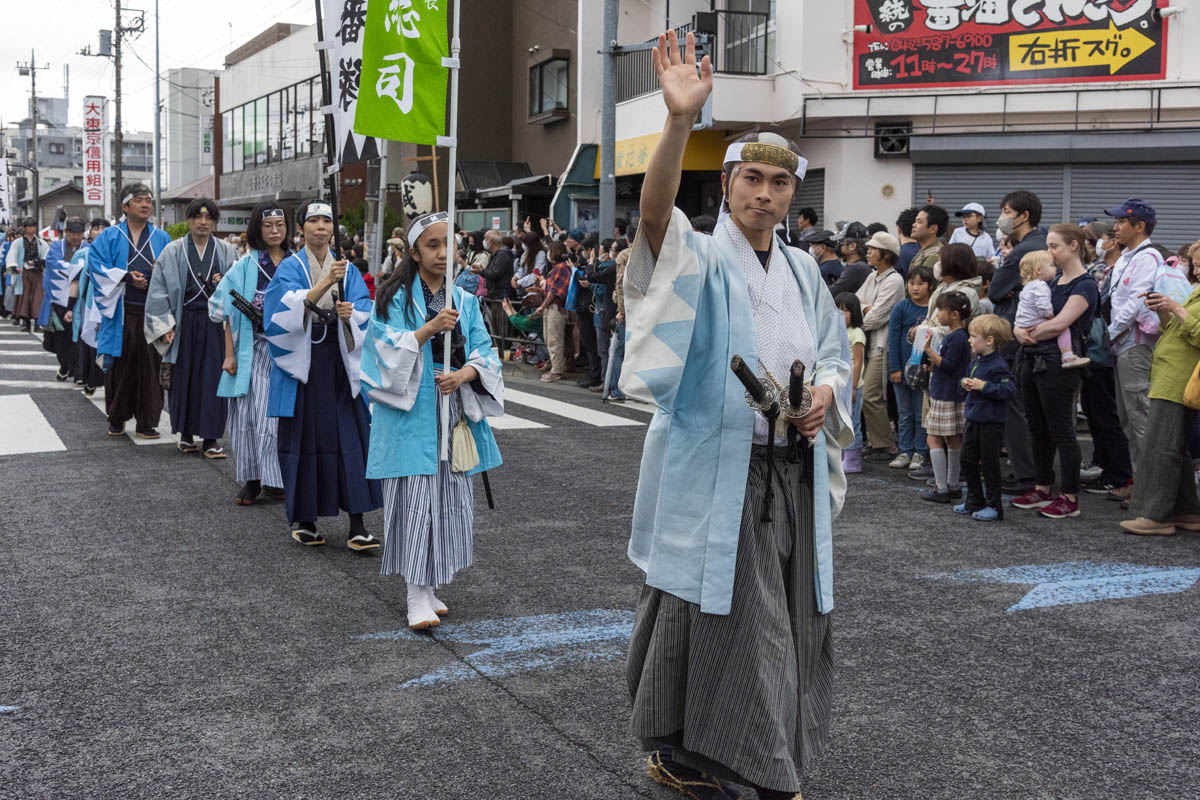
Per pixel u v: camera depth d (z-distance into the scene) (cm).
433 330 451
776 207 296
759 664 285
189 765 334
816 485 303
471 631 461
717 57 1703
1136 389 692
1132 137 1448
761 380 288
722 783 317
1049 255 679
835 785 325
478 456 474
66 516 655
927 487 746
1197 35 1427
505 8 2511
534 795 316
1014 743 354
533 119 2386
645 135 1798
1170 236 1462
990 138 1504
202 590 516
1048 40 1478
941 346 705
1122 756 345
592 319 1279
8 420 995
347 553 586
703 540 289
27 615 477
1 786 319
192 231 825
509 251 1496
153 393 919
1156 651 439
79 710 375
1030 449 749
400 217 2100
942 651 438
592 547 596
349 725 364
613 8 1374
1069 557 579
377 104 482
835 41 1558
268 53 3756
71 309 1251
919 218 880
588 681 405
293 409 578
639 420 1060
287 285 577
